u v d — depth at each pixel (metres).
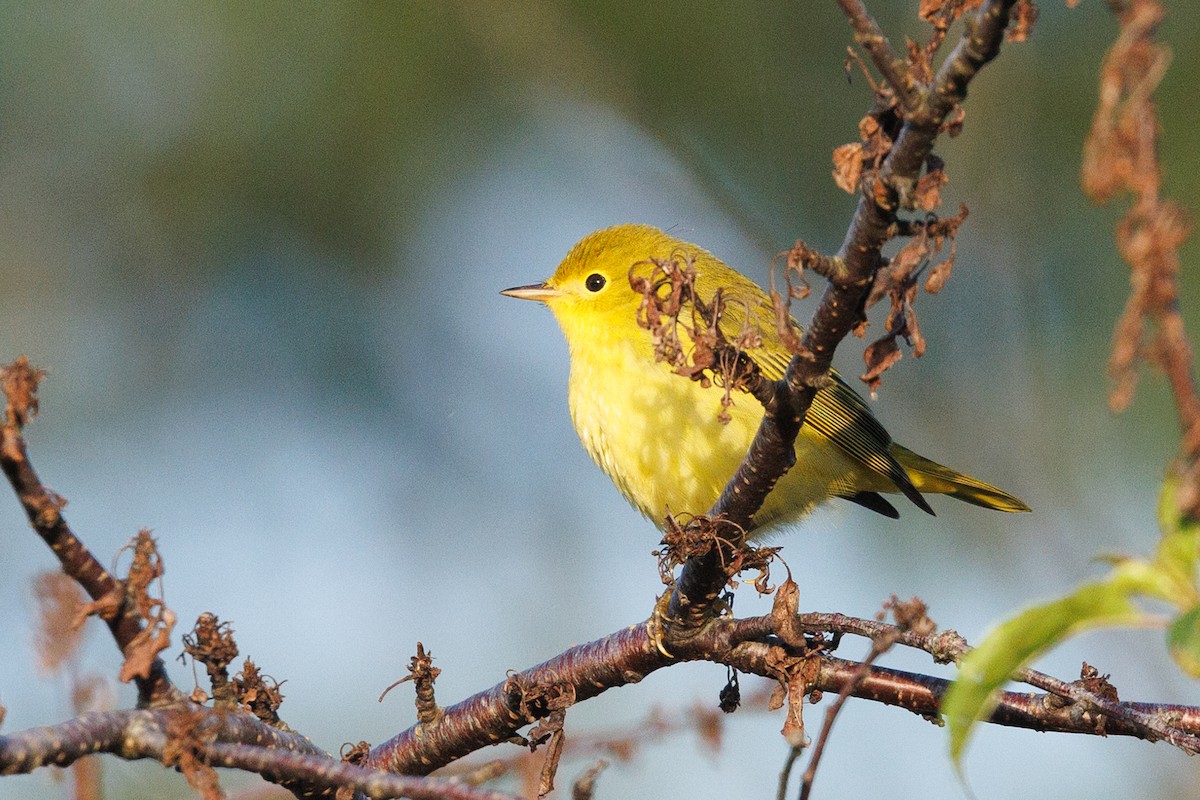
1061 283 12.30
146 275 12.95
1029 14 3.88
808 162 12.67
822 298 4.77
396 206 12.53
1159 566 3.19
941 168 4.29
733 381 5.01
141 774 9.77
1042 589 11.58
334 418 13.28
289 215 12.54
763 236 12.68
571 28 12.30
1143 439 11.62
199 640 4.75
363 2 11.96
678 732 7.59
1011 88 12.20
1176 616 3.05
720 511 5.79
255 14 11.92
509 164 12.73
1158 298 2.76
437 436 13.40
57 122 12.50
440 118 12.35
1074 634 3.28
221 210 12.59
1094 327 12.10
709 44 12.48
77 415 12.95
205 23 12.00
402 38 11.98
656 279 8.70
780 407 5.18
